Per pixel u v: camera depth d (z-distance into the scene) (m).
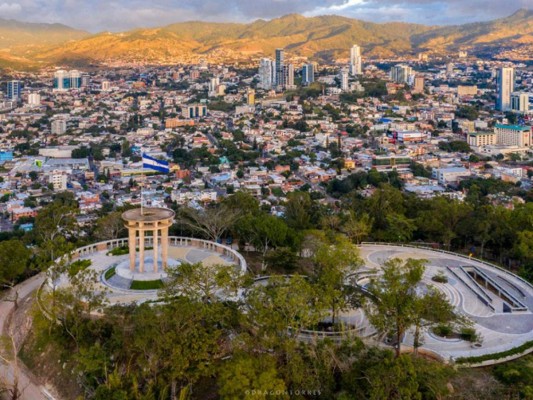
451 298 103.69
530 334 89.38
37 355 89.44
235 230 137.88
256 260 126.88
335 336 82.38
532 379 72.81
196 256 117.62
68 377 82.56
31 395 82.06
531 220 129.50
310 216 158.50
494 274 116.44
